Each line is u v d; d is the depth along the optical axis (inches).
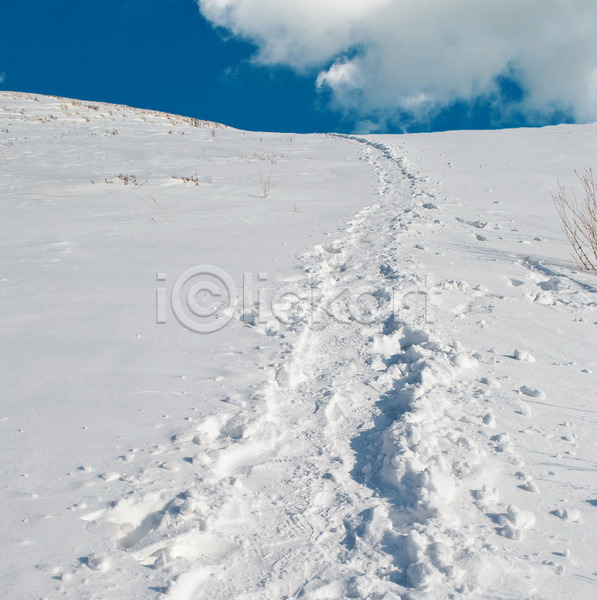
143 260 246.8
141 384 135.0
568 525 98.7
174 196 430.0
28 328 165.6
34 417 116.9
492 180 515.2
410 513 99.5
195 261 247.8
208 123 1231.5
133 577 76.6
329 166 615.2
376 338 176.9
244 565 85.4
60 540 81.7
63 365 142.3
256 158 679.1
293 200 421.7
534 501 104.9
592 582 85.5
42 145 738.2
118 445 108.7
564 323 197.8
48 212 354.3
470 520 98.5
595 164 593.0
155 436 112.8
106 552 79.9
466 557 87.6
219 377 141.7
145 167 612.1
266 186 488.1
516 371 160.2
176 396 130.2
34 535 82.1
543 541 94.2
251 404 128.4
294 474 109.3
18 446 105.8
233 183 507.2
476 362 163.5
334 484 107.2
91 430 113.3
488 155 668.1
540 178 525.3
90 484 95.7
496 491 106.0
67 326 168.6
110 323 172.9
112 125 980.6
